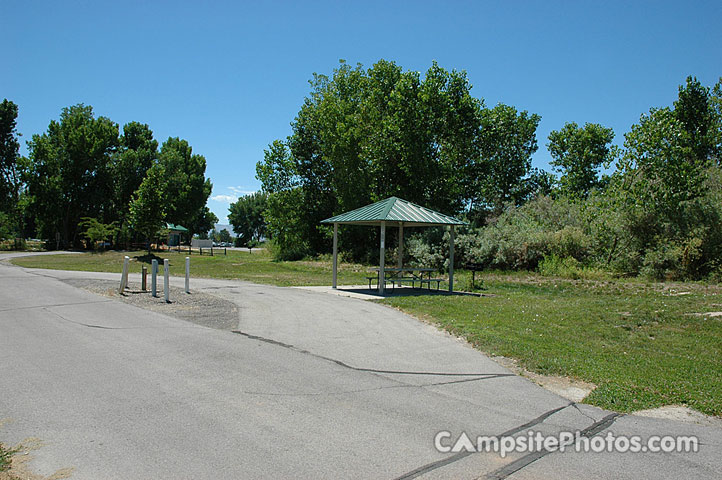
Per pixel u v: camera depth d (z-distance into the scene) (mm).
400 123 31984
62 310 10914
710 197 22234
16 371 6152
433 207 33406
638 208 22875
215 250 66250
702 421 5012
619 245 23859
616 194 23875
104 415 4727
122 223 59500
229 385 5770
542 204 28938
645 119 23547
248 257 44156
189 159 74250
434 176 32812
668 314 11109
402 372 6551
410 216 15719
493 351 7715
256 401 5242
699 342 8539
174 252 52938
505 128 39844
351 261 34719
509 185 41812
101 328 8977
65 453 3877
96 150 55250
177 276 21578
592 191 27641
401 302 13117
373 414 4957
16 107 58469
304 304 12586
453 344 8305
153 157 67625
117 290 14523
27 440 4117
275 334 8781
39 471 3562
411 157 31828
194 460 3807
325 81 40750
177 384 5750
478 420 4887
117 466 3672
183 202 68500
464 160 37031
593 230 24734
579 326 9867
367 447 4148
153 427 4457
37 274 20141
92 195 56094
